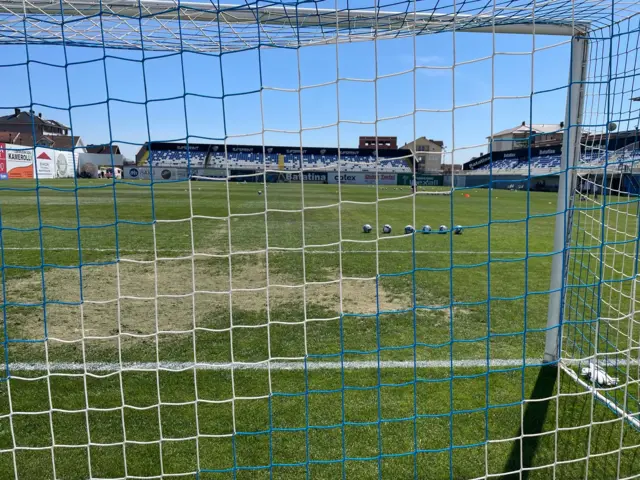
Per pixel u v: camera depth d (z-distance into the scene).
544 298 5.65
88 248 8.80
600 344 4.14
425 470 2.49
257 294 5.92
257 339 4.33
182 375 3.57
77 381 3.47
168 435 2.80
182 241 9.82
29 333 4.50
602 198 3.29
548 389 3.32
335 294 5.90
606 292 6.00
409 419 2.69
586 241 4.42
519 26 3.24
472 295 5.82
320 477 2.43
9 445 2.71
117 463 2.55
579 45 3.27
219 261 7.92
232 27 3.43
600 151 3.41
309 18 3.21
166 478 2.43
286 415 3.00
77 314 5.08
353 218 14.61
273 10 3.09
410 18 3.21
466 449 2.65
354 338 4.34
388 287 6.22
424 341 4.28
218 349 4.09
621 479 2.39
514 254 8.63
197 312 5.17
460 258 8.21
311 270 7.25
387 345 4.18
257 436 2.79
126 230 11.23
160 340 4.32
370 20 3.26
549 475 2.44
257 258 8.15
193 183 35.78
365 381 3.46
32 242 9.33
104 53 2.65
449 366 3.71
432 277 6.78
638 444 2.68
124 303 5.49
